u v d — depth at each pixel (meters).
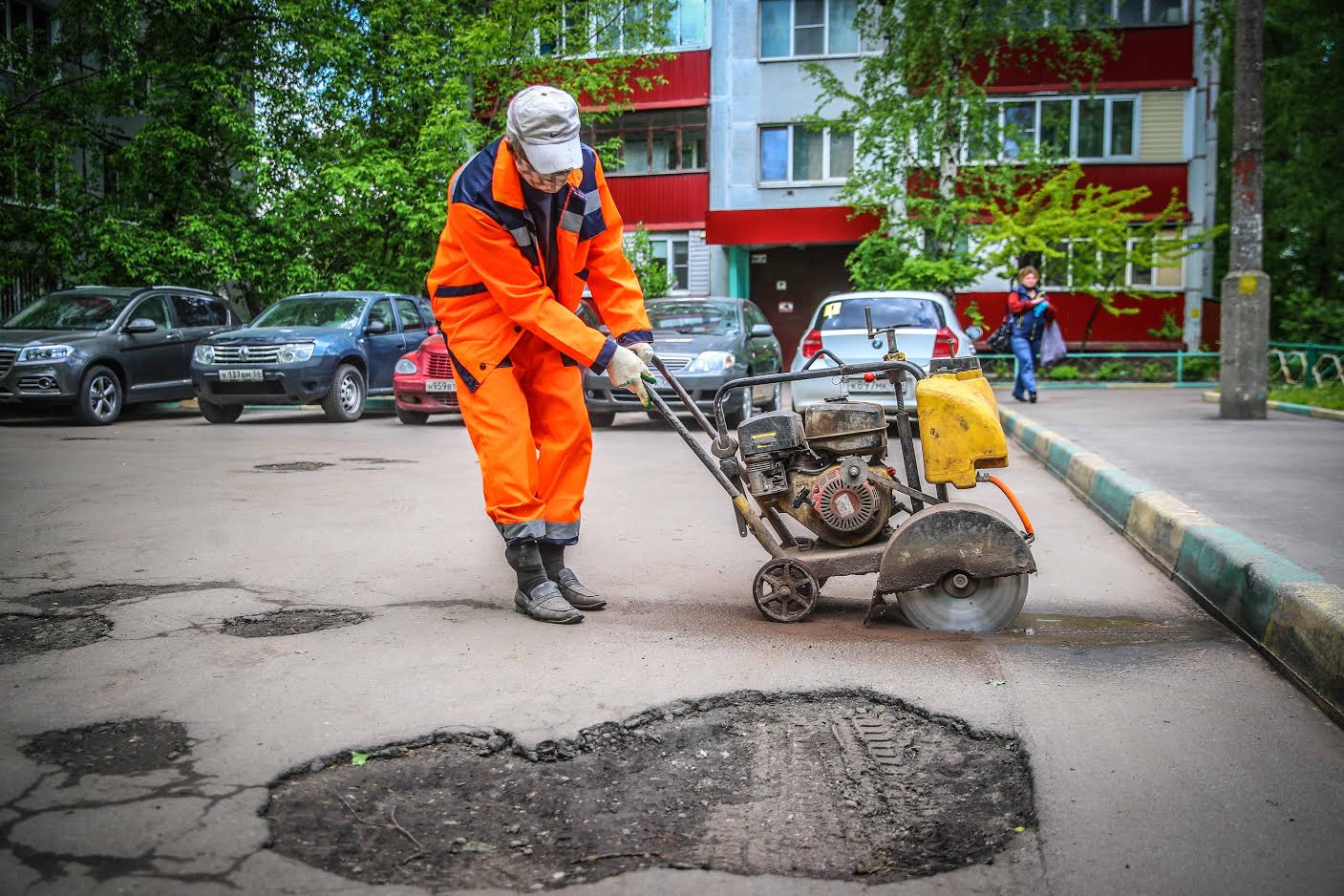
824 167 27.72
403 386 12.79
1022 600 4.18
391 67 20.30
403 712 3.21
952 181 21.08
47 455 9.55
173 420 14.02
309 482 7.95
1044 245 20.25
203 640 3.92
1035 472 9.06
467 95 20.25
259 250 19.00
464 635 4.02
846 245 29.48
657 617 4.36
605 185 4.42
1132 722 3.20
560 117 3.92
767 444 4.34
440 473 8.56
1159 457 8.17
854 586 5.03
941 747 3.05
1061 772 2.83
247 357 13.06
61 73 19.62
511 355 4.33
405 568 5.16
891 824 2.55
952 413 4.18
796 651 3.88
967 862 2.37
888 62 21.03
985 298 25.61
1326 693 3.34
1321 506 5.90
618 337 4.41
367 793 2.69
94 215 18.50
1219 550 4.59
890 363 4.34
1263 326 11.69
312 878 2.26
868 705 3.37
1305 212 25.25
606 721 3.16
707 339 12.30
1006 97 25.81
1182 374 20.69
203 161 19.20
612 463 9.31
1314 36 24.05
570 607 4.28
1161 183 25.58
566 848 2.42
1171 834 2.48
